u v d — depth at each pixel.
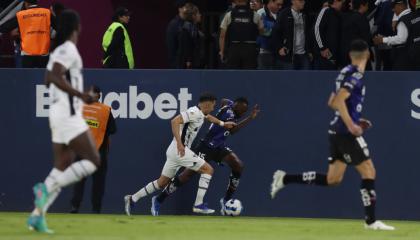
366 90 44.41
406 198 44.28
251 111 45.12
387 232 35.31
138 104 45.47
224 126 43.66
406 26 47.97
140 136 45.53
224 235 32.81
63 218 40.59
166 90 45.31
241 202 45.12
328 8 49.31
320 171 44.72
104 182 44.91
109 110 44.09
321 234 34.16
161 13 60.34
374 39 49.28
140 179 45.59
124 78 45.47
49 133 45.84
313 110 44.72
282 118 44.91
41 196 30.31
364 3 49.81
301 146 44.84
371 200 35.62
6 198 46.03
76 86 30.22
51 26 50.50
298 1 49.97
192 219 41.78
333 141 34.91
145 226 36.03
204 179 44.03
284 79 44.84
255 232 34.62
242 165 44.41
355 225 39.34
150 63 60.22
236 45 49.28
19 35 53.50
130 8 59.06
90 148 30.36
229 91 45.09
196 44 52.09
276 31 49.91
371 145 44.41
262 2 55.06
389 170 44.34
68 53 29.67
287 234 33.94
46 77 30.28
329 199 44.81
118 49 50.47
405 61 48.34
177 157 43.44
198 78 45.22
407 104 44.19
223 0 65.00
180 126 43.53
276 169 44.97
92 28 56.66
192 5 51.84
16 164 45.97
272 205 45.09
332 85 44.59
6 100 45.94
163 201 45.06
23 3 54.62
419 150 44.16
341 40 49.22
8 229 33.25
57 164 30.89
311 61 50.44
